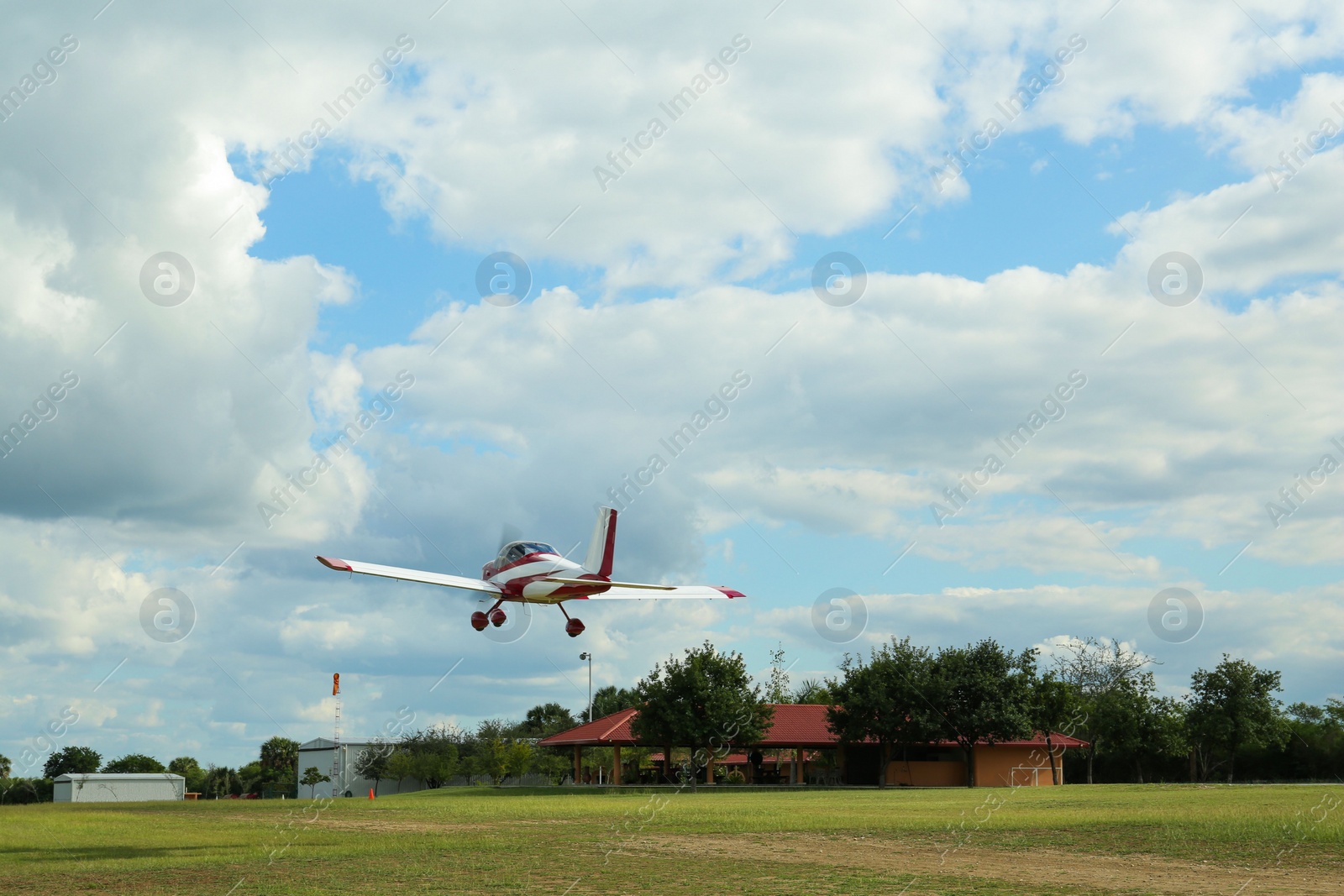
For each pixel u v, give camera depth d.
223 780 93.56
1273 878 14.95
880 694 57.91
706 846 20.38
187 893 14.36
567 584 28.98
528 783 74.88
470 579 30.27
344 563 27.59
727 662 55.47
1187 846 18.92
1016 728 57.78
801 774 62.66
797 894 13.75
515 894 13.97
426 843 21.27
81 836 24.56
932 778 62.81
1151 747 63.88
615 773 58.84
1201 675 64.31
